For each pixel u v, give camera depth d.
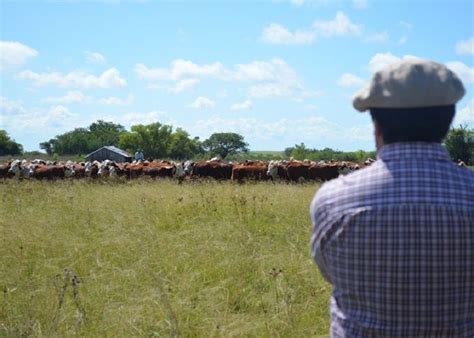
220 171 28.55
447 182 1.87
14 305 5.39
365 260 1.87
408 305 1.84
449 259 1.82
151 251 6.97
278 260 6.54
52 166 30.05
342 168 27.58
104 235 8.21
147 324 4.73
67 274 5.59
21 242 7.74
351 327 1.93
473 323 1.89
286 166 27.30
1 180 23.45
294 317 4.86
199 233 7.95
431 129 1.90
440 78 1.86
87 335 4.70
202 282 5.88
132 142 106.75
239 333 4.52
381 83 1.89
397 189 1.87
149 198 12.02
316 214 1.99
